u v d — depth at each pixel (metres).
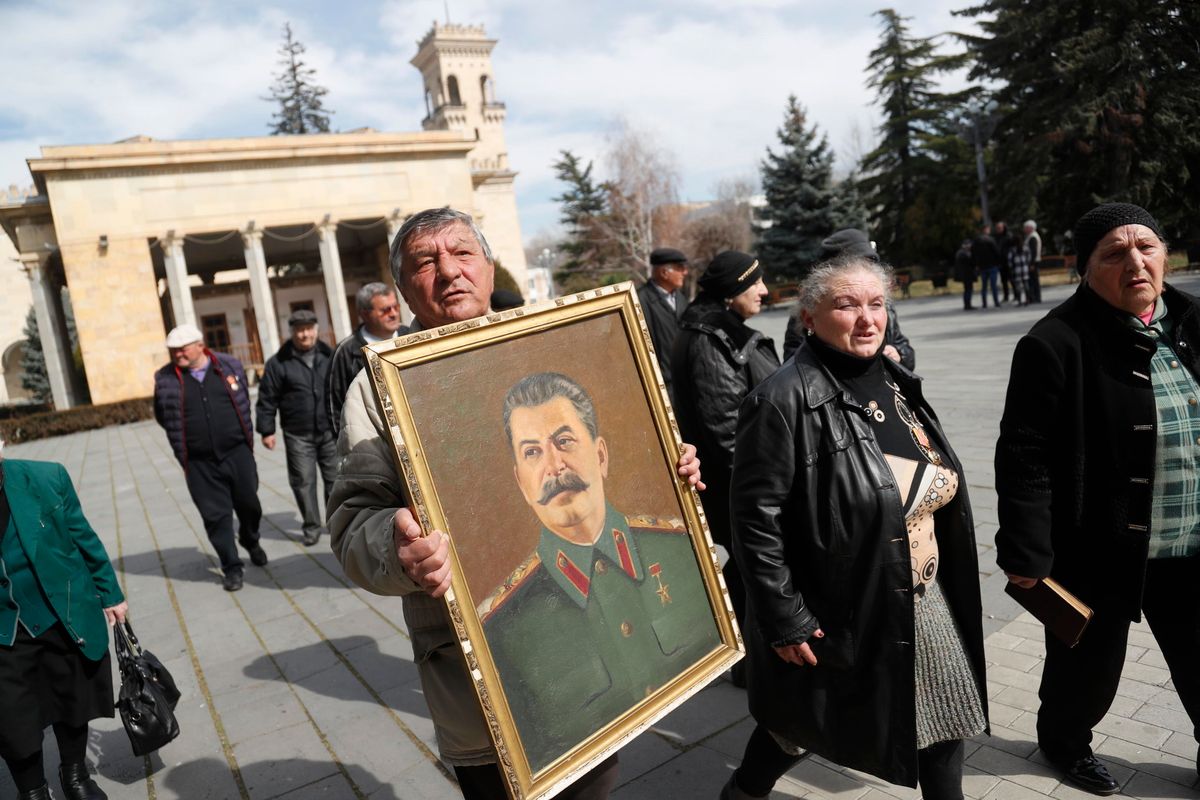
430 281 1.80
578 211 50.78
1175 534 2.38
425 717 3.80
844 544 2.19
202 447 5.98
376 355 1.51
